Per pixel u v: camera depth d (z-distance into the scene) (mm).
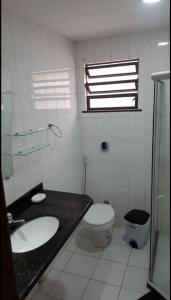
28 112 1979
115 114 2785
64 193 2121
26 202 1977
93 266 2420
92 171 3121
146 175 2834
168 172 1692
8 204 1812
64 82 2545
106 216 2541
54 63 2324
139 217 2637
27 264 1248
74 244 2764
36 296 2086
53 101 2350
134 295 2053
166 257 1821
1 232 587
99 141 2965
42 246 1390
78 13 1813
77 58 2773
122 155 2887
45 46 2156
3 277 604
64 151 2639
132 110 2689
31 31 1949
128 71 2670
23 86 1895
